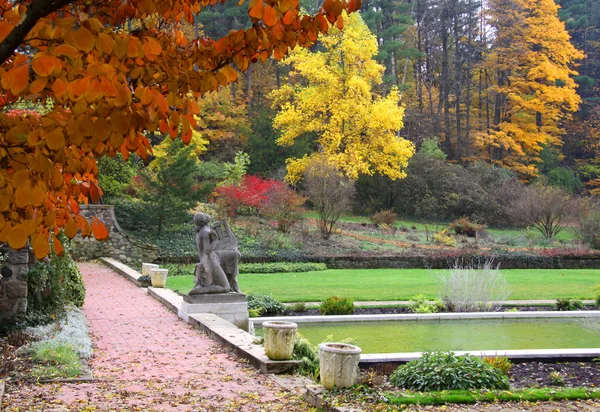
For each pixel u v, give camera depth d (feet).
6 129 9.71
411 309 53.78
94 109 9.51
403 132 175.01
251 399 24.40
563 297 63.26
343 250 97.19
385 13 178.29
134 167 102.27
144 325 40.91
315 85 126.31
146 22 13.65
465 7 180.75
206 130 129.59
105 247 82.33
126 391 25.02
